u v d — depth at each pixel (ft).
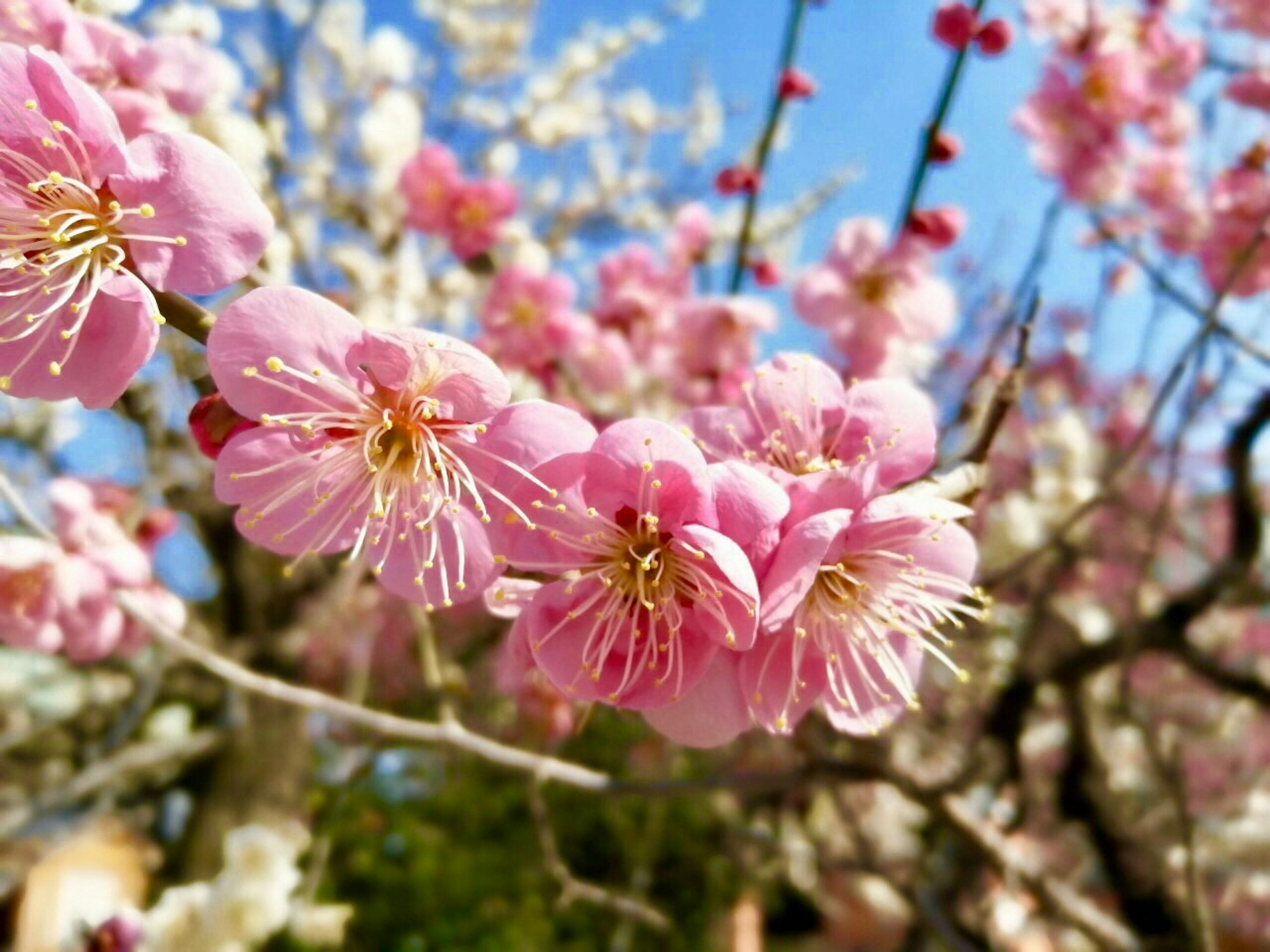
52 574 0.46
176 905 0.56
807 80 0.54
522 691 0.65
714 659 0.27
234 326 0.25
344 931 0.95
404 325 0.26
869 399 0.30
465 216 0.72
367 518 0.28
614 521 0.27
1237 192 0.74
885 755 0.69
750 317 0.61
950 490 0.30
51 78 0.24
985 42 0.44
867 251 0.58
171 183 0.25
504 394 0.27
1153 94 0.77
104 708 1.16
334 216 0.91
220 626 1.13
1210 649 1.20
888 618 0.29
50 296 0.26
